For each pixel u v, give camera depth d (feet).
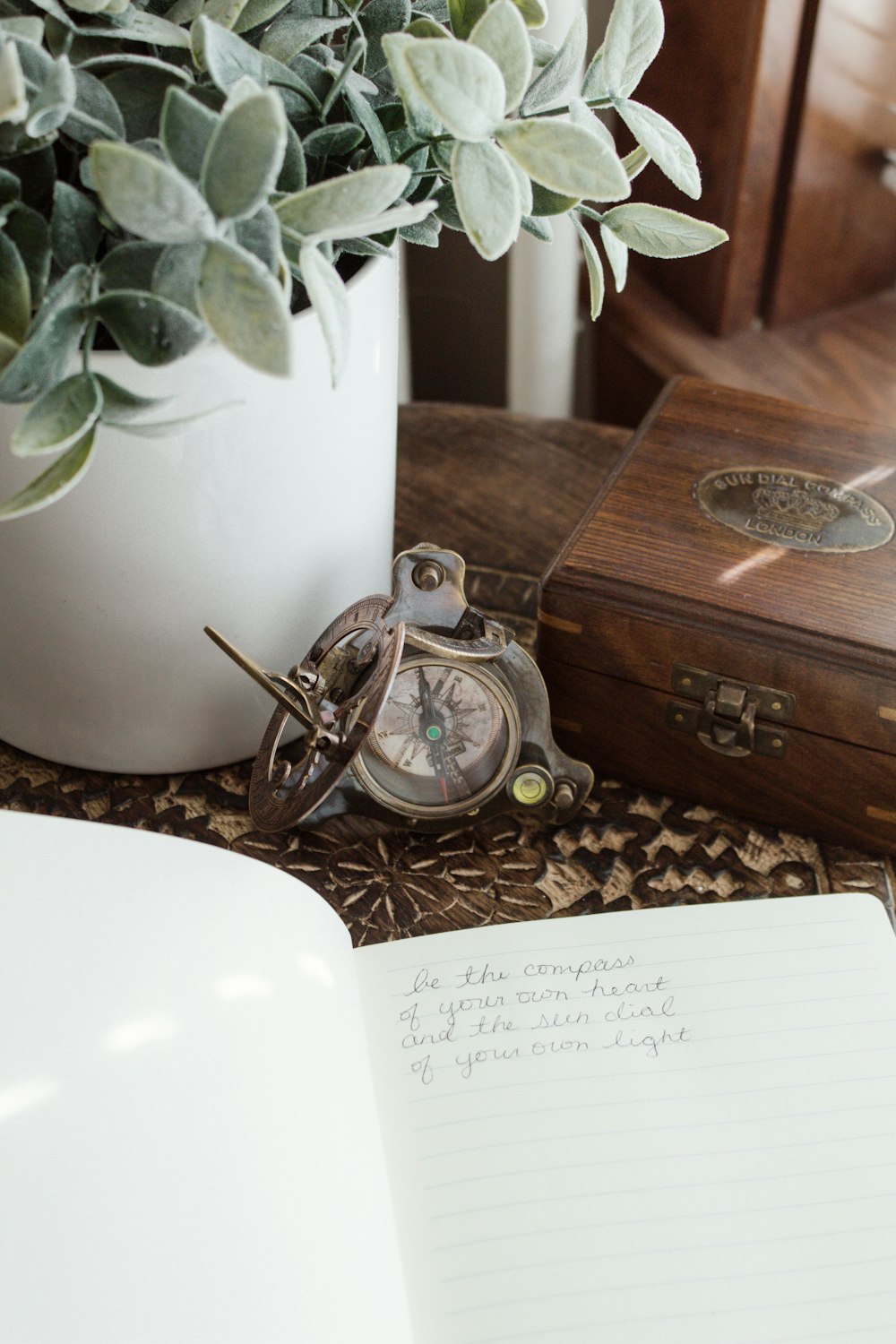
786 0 1.86
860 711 1.44
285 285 1.11
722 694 1.48
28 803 1.53
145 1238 1.19
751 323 2.25
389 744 1.45
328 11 1.31
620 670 1.51
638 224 1.32
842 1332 1.24
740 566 1.49
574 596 1.47
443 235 2.23
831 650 1.42
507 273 2.22
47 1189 1.21
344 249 1.27
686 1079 1.36
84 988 1.29
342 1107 1.28
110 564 1.34
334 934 1.38
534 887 1.49
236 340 1.06
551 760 1.47
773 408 1.68
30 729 1.52
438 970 1.42
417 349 2.42
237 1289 1.18
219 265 1.06
